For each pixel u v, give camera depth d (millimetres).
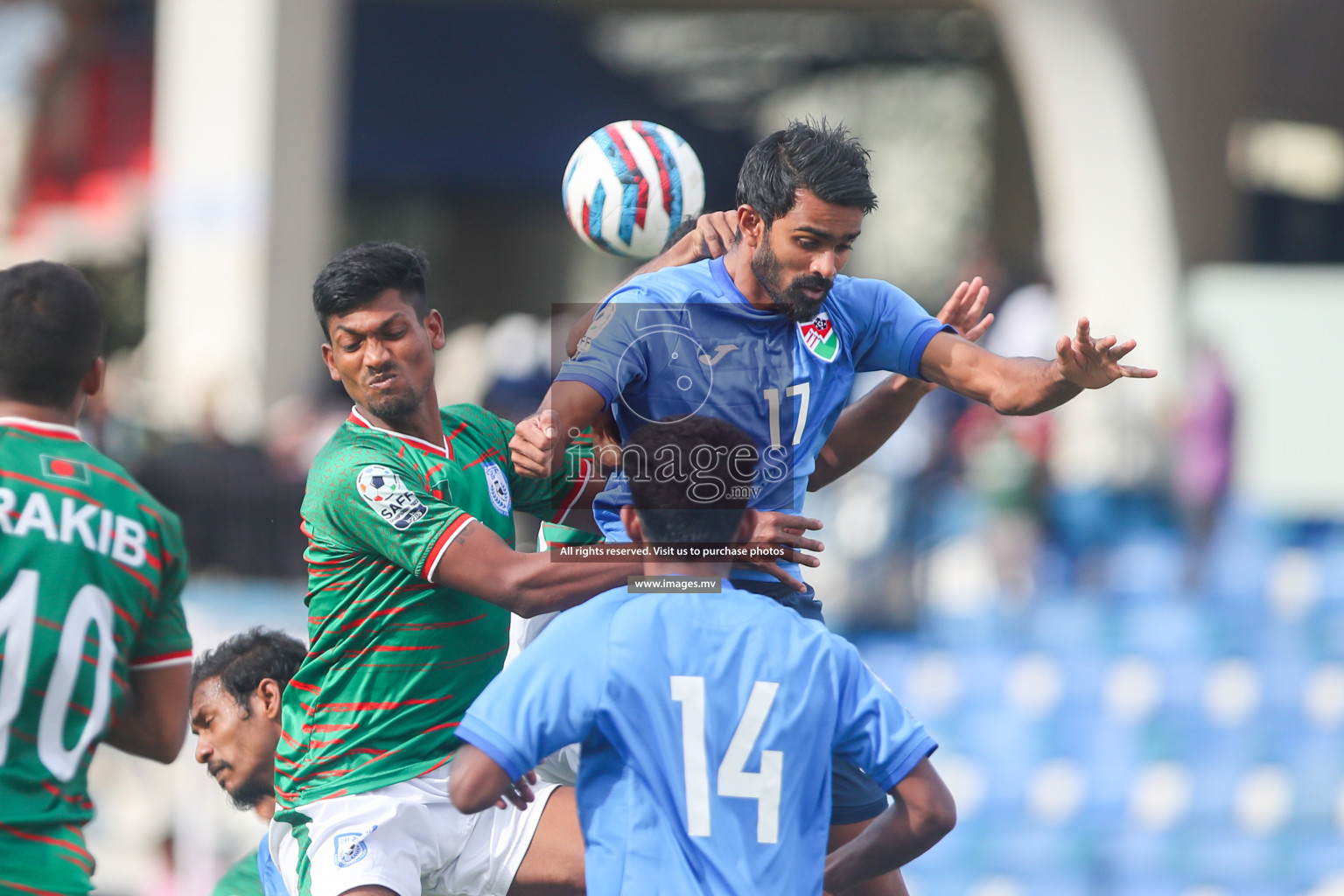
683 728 8945
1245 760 30234
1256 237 45031
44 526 9328
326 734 10758
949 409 31891
